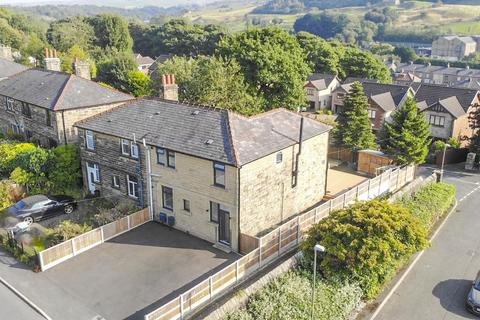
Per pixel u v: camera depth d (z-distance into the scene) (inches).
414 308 832.3
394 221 847.1
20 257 908.6
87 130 1201.4
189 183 986.1
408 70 5137.8
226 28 4867.1
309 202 1179.9
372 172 1507.1
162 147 999.6
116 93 1545.3
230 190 912.3
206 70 1840.6
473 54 6181.1
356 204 911.0
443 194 1307.8
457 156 1936.5
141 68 4065.0
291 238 959.0
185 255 928.3
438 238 1131.3
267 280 800.3
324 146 1191.6
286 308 741.3
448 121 2214.6
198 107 1081.4
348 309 786.2
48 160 1258.6
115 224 1002.1
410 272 957.8
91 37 4426.7
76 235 970.1
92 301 778.8
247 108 1776.6
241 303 744.3
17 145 1386.6
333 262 840.3
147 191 1086.4
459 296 874.1
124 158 1123.3
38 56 3540.8
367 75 3580.2
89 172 1253.1
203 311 755.4
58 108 1368.1
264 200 988.6
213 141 953.5
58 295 795.4
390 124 1617.9
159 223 1074.1
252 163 922.7
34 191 1224.8
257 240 888.3
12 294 800.9
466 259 1021.2
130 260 907.4
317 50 3560.5
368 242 799.1
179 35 4722.0
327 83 3287.4
